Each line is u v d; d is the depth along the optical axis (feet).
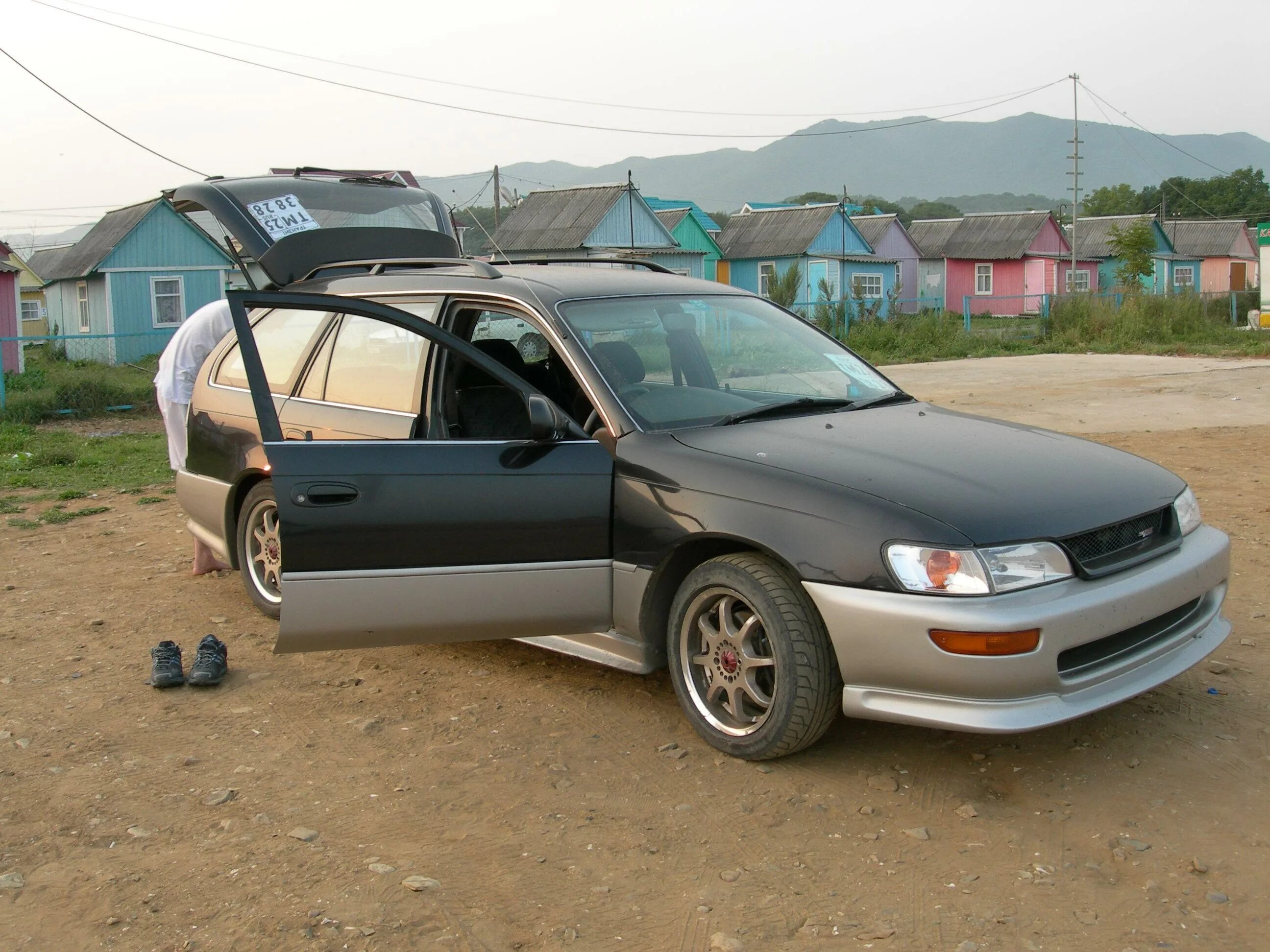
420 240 21.49
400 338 15.75
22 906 10.03
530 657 16.43
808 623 11.80
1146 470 13.42
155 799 12.12
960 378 62.34
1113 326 89.71
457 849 10.96
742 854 10.75
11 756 13.32
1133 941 9.14
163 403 20.93
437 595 12.86
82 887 10.34
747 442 13.07
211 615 18.93
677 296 16.01
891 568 11.11
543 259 18.17
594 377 13.83
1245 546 21.11
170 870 10.62
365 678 15.78
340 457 12.58
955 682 10.87
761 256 137.69
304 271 19.81
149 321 98.53
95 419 54.90
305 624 12.55
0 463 37.83
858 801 11.71
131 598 20.02
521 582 13.05
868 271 145.38
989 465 12.57
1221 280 172.14
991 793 11.82
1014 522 11.29
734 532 12.05
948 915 9.59
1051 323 92.73
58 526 26.76
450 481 12.75
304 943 9.37
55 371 68.90
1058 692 11.16
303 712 14.61
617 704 14.56
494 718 14.20
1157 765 12.31
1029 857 10.52
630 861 10.69
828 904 9.84
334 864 10.68
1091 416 42.52
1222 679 14.71
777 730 12.09
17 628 18.37
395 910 9.87
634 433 13.37
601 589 13.29
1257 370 61.46
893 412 14.93
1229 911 9.53
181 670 15.58
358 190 23.09
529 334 16.43
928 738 13.23
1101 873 10.19
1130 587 11.59
